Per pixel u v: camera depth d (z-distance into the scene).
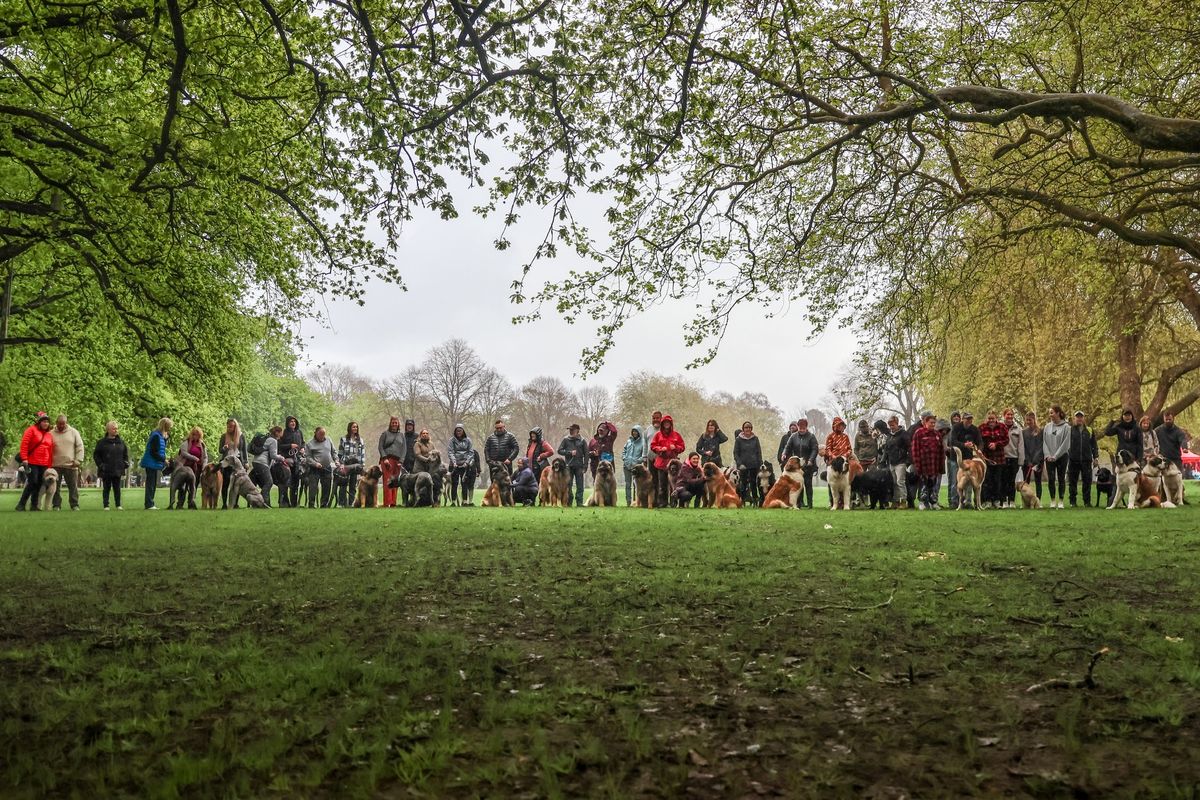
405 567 7.36
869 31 12.66
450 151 9.87
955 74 12.86
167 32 10.07
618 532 11.34
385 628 4.70
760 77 9.64
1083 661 3.88
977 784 2.42
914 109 10.27
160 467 19.28
